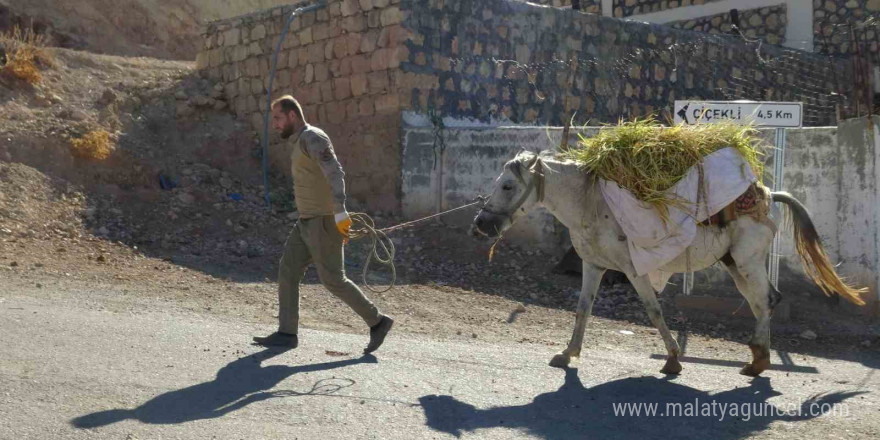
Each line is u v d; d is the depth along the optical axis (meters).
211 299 9.13
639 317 10.24
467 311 9.87
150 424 4.92
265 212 13.45
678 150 6.78
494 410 5.59
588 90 15.64
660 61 16.55
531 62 14.95
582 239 6.93
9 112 13.59
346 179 14.26
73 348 6.32
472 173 13.15
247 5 25.28
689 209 6.69
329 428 5.04
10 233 10.71
